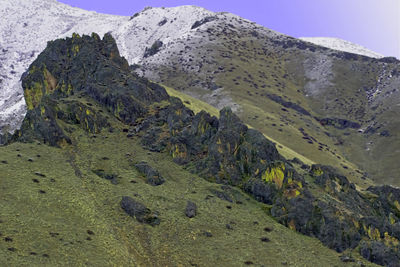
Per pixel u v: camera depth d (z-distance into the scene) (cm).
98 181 8581
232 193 9038
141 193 8456
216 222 7900
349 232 8012
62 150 9631
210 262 6769
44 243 5894
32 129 9844
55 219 6644
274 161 9256
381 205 10112
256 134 10106
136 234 7169
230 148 9862
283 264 6925
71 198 7450
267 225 8125
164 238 7231
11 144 9356
